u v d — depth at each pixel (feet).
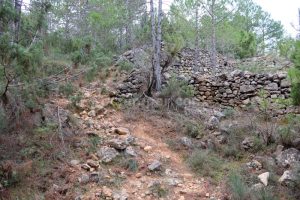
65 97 31.17
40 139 22.39
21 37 24.84
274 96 33.83
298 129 25.62
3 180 18.10
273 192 18.52
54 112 25.67
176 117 31.14
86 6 64.13
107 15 58.75
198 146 25.70
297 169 19.33
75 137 24.29
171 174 21.53
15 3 25.49
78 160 21.52
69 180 19.38
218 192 19.42
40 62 21.88
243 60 66.85
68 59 35.24
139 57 43.96
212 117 29.71
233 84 36.76
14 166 18.99
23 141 21.35
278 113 31.99
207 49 67.62
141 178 20.79
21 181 18.53
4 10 20.81
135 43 50.55
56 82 29.27
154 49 38.22
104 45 59.62
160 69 39.45
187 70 53.93
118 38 66.64
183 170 22.43
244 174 21.12
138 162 22.53
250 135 26.32
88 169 20.68
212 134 27.61
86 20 62.03
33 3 26.78
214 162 23.08
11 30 22.70
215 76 38.32
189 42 61.00
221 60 62.69
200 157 23.21
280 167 21.45
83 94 33.68
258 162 22.17
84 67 35.83
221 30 62.49
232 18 65.92
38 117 24.09
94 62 36.24
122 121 29.78
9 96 22.22
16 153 20.21
